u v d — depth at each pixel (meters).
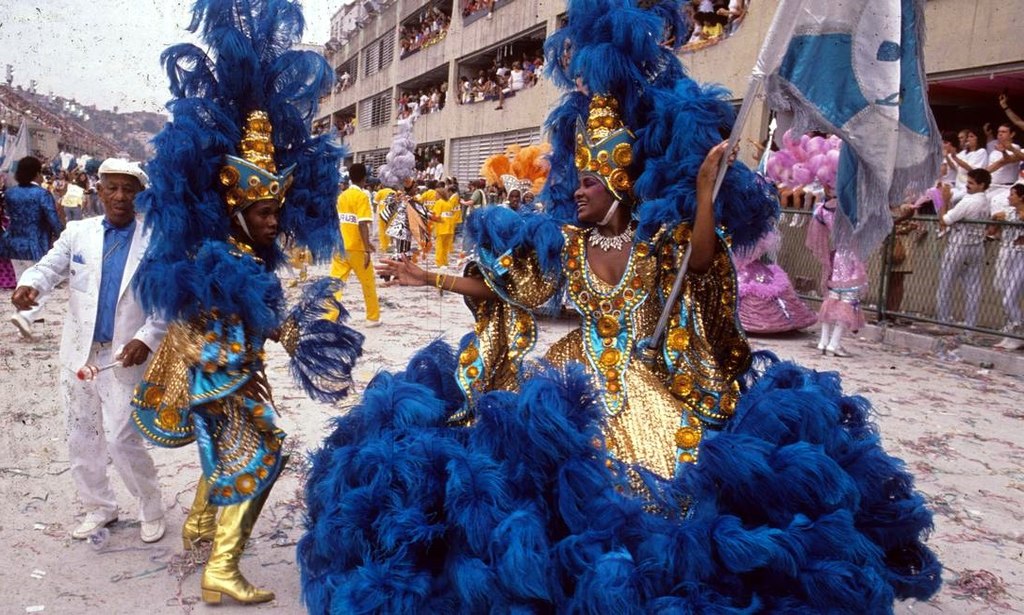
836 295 8.84
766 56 2.75
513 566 2.22
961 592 3.43
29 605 3.04
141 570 3.36
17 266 10.53
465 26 28.39
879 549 2.51
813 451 2.44
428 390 2.89
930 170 3.03
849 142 2.98
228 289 2.87
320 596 2.55
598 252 3.03
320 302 3.22
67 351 3.44
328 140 3.39
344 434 2.97
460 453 2.52
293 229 3.35
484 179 18.36
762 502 2.43
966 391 7.31
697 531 2.31
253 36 3.20
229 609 3.08
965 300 9.23
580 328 3.09
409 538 2.41
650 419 2.83
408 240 15.41
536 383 2.55
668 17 3.20
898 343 9.76
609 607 2.14
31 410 5.52
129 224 3.49
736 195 2.99
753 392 2.85
